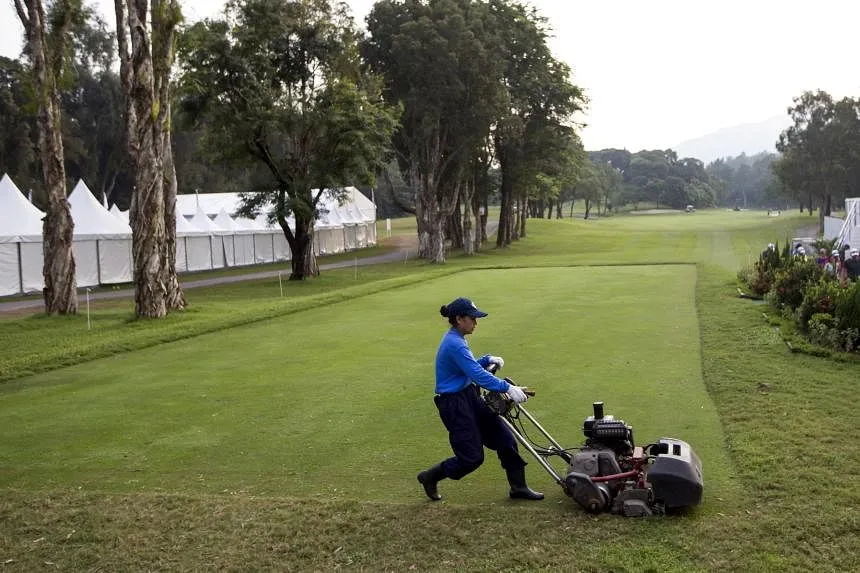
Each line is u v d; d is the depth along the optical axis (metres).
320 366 11.21
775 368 9.54
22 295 30.88
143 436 7.78
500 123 47.03
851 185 69.19
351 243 61.41
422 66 41.59
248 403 9.04
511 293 20.36
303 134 33.19
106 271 34.75
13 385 10.75
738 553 4.55
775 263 17.56
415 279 25.14
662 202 168.38
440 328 14.62
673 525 4.98
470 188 52.47
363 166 33.56
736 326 13.03
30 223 31.59
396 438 7.35
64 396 9.90
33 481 6.52
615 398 8.47
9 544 5.21
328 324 15.77
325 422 8.03
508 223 57.66
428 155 45.38
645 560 4.51
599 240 61.91
